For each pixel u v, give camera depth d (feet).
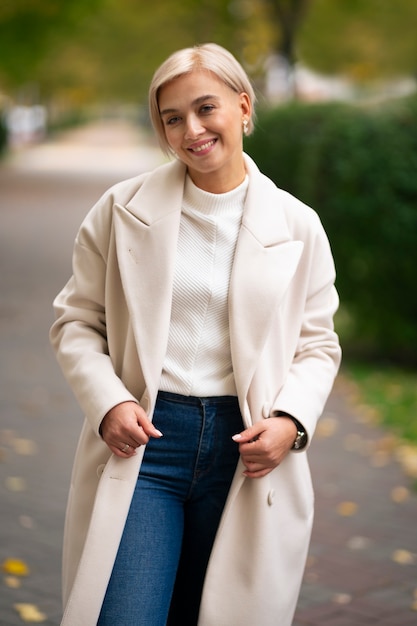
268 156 46.47
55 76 263.90
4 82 186.29
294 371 10.80
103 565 10.03
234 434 10.55
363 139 35.65
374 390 33.65
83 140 298.56
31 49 126.72
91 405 10.23
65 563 11.03
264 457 10.18
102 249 10.84
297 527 10.88
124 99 337.31
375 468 24.53
